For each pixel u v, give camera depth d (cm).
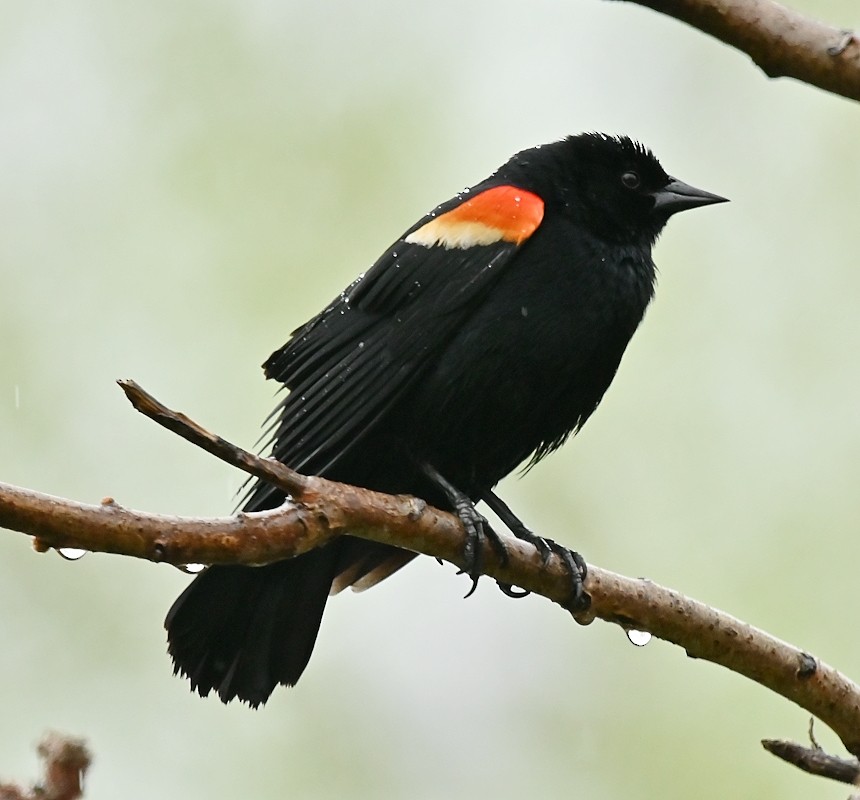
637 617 905
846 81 745
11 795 564
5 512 652
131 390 688
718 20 749
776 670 891
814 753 786
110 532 672
